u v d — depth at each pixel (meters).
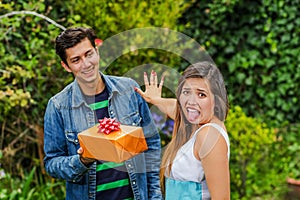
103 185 2.21
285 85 4.82
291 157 4.63
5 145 3.99
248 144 4.06
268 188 4.19
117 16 3.94
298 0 4.68
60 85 3.81
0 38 3.52
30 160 4.08
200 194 1.89
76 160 2.10
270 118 4.87
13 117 3.92
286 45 4.76
